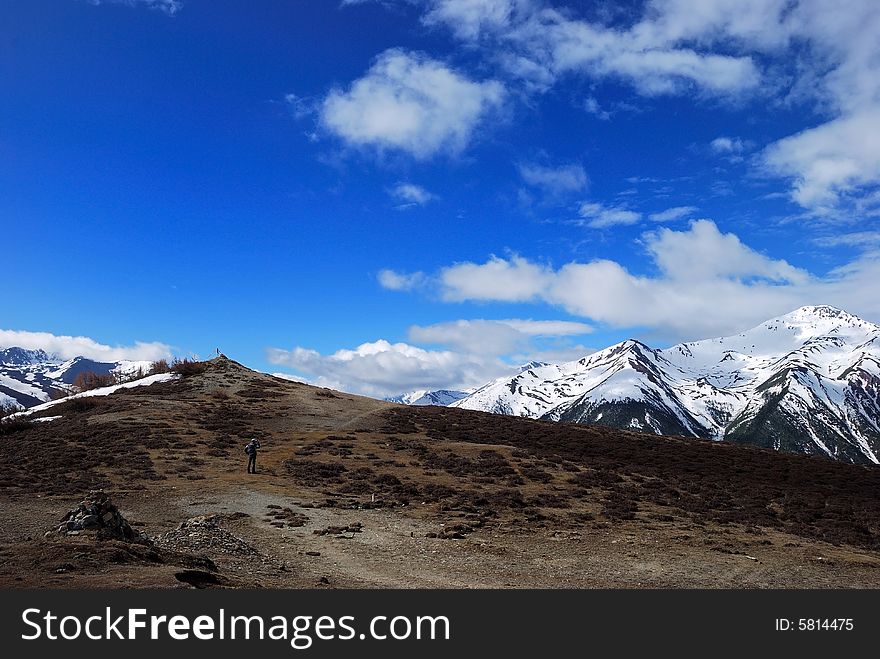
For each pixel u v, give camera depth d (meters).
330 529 26.47
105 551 16.55
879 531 34.38
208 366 85.81
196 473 38.12
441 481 38.41
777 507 38.53
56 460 39.94
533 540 26.22
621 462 49.81
